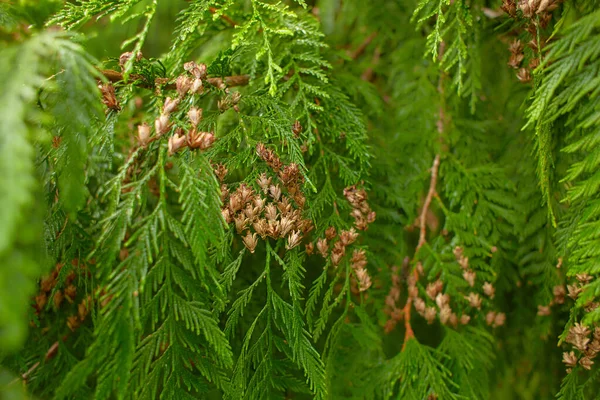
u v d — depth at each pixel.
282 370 0.42
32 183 0.32
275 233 0.40
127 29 0.57
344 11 0.59
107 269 0.36
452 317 0.48
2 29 0.36
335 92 0.47
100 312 0.35
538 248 0.49
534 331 0.51
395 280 0.51
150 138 0.38
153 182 0.49
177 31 0.43
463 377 0.47
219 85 0.44
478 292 0.50
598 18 0.37
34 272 0.32
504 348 0.54
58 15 0.41
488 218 0.50
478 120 0.54
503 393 0.54
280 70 0.42
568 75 0.38
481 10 0.48
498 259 0.51
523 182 0.50
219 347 0.37
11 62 0.34
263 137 0.44
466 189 0.51
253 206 0.41
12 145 0.32
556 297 0.47
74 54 0.35
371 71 0.59
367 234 0.51
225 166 0.42
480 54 0.53
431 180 0.52
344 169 0.45
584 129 0.40
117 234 0.36
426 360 0.46
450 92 0.53
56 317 0.45
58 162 0.39
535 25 0.41
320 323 0.43
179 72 0.46
